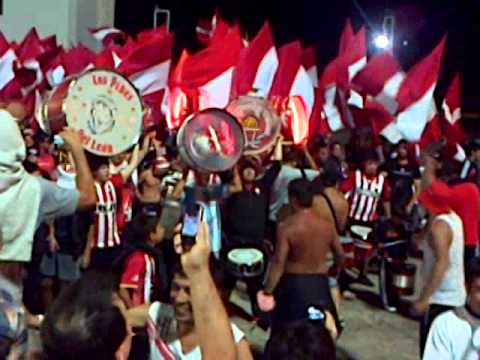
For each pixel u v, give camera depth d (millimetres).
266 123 8102
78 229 7352
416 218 9938
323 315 5504
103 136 4805
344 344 8062
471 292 4203
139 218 5555
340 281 9711
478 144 12227
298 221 5879
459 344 4207
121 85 4840
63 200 3750
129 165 7703
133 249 4836
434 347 4266
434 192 5777
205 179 7418
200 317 2553
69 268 7387
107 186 7359
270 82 10016
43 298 7344
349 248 9742
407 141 10922
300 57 10070
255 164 8148
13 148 3531
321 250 5906
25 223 3574
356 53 11008
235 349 2572
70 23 19516
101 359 2383
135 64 9289
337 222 6867
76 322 2381
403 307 9203
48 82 11000
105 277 2566
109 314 2422
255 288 8023
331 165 8180
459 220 5723
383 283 9367
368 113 10562
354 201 9930
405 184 10797
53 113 4816
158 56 9336
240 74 9867
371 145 11211
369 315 9109
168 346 3496
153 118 9430
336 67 10992
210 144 6406
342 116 10930
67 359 2361
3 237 3533
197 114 6418
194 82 9430
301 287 5797
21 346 2996
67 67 11203
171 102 9398
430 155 7664
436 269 5609
